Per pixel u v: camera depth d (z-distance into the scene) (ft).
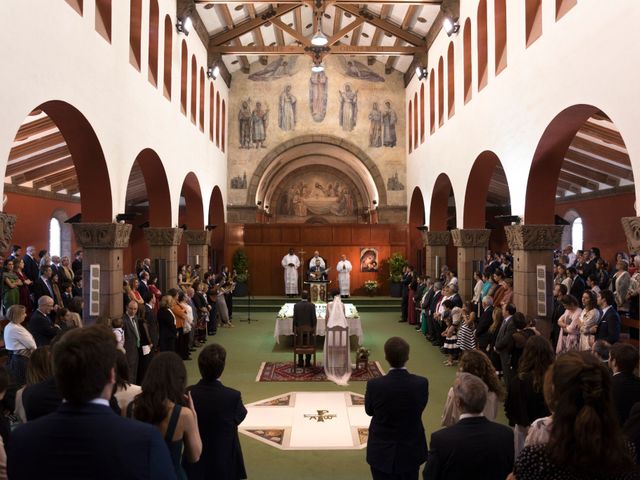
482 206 52.11
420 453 15.79
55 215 75.31
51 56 26.91
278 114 85.71
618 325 27.02
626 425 12.19
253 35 75.31
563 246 83.10
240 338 54.65
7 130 22.95
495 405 17.24
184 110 57.93
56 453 6.94
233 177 85.35
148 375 11.90
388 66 85.56
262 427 28.84
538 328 37.32
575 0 30.12
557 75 31.58
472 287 52.31
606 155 59.62
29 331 28.14
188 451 11.96
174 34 52.80
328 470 23.48
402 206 85.15
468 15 51.01
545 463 7.62
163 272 50.98
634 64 23.81
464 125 52.06
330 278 84.38
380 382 15.93
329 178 105.91
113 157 35.99
